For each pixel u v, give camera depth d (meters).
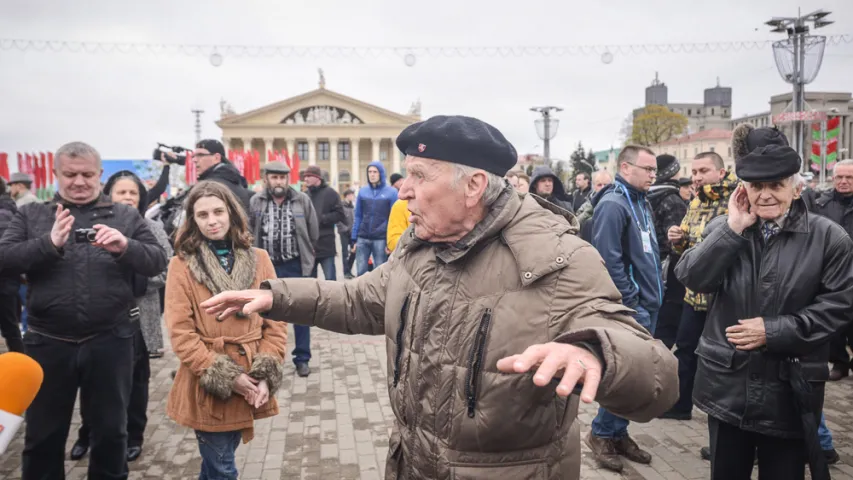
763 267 2.42
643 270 3.80
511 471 1.50
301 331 5.93
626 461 3.89
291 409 4.97
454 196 1.51
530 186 7.03
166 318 2.79
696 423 4.57
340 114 70.31
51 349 2.95
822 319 2.29
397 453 1.68
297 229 5.71
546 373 1.10
